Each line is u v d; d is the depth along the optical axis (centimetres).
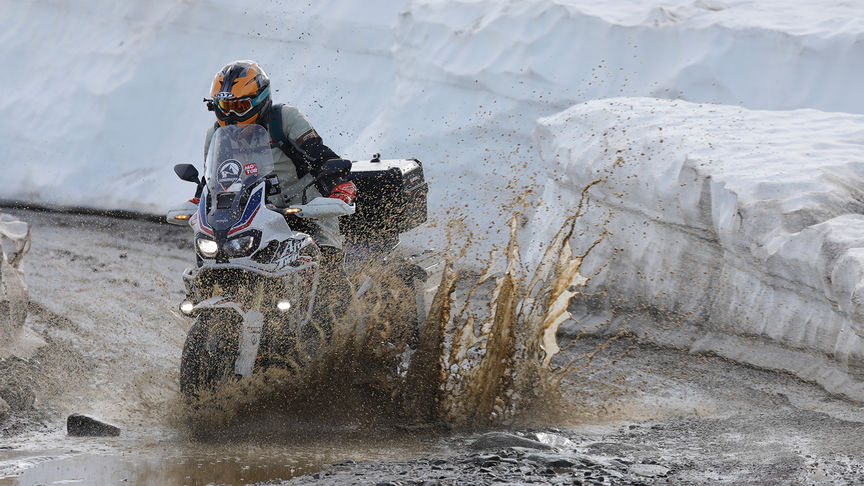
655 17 4288
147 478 1464
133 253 3988
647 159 2898
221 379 1761
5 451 1639
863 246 2070
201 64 5553
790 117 3180
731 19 4262
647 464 1541
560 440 1758
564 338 2795
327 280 1959
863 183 2495
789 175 2494
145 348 2473
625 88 4131
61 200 5159
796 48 3975
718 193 2520
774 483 1401
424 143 4400
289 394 1870
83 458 1591
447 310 2034
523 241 3572
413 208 2395
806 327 2211
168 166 5209
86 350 2409
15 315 2275
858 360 2006
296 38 5447
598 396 2167
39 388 2052
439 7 4809
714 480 1421
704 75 4053
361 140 4653
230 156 1809
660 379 2300
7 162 5438
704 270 2595
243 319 1717
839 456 1576
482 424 1938
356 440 1788
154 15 5762
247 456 1628
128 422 1862
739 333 2414
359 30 5241
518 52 4381
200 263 1783
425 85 4619
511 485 1338
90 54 5753
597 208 3066
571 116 3484
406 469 1498
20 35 6006
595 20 4312
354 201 2227
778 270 2266
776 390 2131
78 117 5481
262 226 1738
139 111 5409
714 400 2100
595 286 2909
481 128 4291
